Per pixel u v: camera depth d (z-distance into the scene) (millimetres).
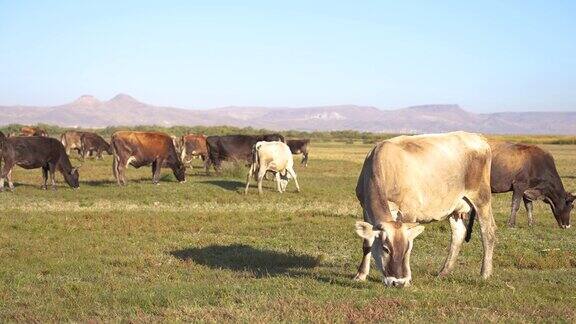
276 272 11516
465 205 11547
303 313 8195
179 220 18016
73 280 10609
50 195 23906
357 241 15039
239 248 14016
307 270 11750
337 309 8336
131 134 27719
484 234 11562
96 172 35062
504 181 18078
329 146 90812
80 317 8227
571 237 16344
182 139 41219
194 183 27766
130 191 24984
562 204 18062
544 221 19375
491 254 11508
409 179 10414
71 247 13688
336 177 34594
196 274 11172
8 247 13766
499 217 20031
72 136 50156
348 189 27828
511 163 17984
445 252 13992
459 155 11141
